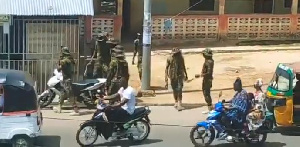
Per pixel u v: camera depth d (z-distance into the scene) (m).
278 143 13.69
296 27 27.97
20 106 12.23
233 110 13.02
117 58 16.25
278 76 14.23
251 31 27.56
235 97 13.20
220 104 13.06
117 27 25.44
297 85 14.75
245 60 23.30
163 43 26.64
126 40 27.38
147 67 18.23
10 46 16.89
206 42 26.95
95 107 16.50
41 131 13.71
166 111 16.47
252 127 13.17
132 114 13.26
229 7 29.50
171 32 26.73
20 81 12.45
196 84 19.66
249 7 29.77
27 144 12.27
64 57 15.95
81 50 17.95
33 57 17.08
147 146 13.24
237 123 13.04
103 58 17.42
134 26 28.64
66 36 17.12
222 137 13.05
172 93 18.39
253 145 13.47
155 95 18.12
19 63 17.03
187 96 18.16
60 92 16.08
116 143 13.45
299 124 14.20
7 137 12.15
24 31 16.89
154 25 26.52
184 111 16.52
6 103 12.15
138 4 28.55
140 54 19.61
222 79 20.22
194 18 26.88
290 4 29.81
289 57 23.83
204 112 16.28
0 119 12.09
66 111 16.34
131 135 13.38
